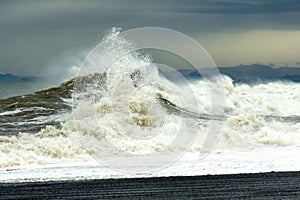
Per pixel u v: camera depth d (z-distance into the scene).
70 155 34.81
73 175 29.06
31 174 29.52
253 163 31.58
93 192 25.02
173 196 24.08
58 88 47.16
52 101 44.91
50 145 35.19
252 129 41.12
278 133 40.66
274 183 26.34
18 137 36.69
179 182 26.84
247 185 25.91
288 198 23.56
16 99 45.53
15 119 41.34
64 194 24.75
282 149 36.97
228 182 26.67
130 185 26.39
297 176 27.94
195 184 26.34
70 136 37.09
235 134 39.91
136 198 23.88
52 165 32.50
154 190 25.30
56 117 41.56
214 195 24.20
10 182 27.47
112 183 26.89
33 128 39.22
